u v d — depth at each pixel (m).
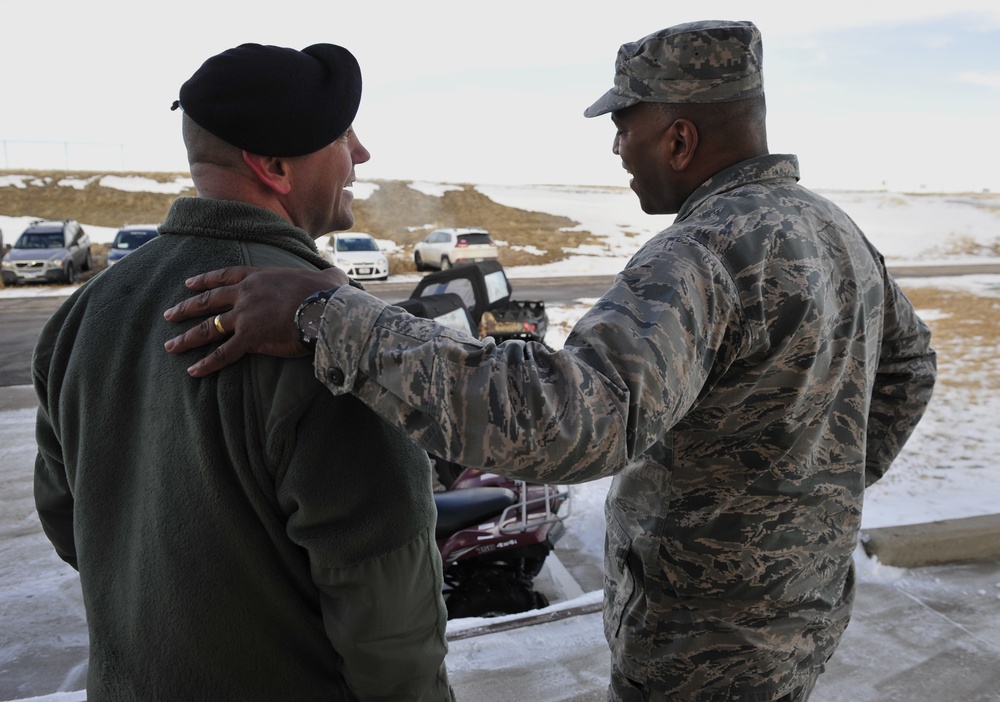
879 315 1.45
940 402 6.96
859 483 1.42
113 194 36.94
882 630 2.94
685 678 1.41
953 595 3.20
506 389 1.00
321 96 1.14
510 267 25.38
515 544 3.09
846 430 1.38
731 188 1.33
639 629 1.44
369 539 1.04
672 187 1.42
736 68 1.32
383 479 1.07
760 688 1.39
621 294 1.14
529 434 0.98
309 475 1.01
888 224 43.50
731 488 1.32
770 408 1.28
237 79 1.09
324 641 1.12
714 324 1.16
